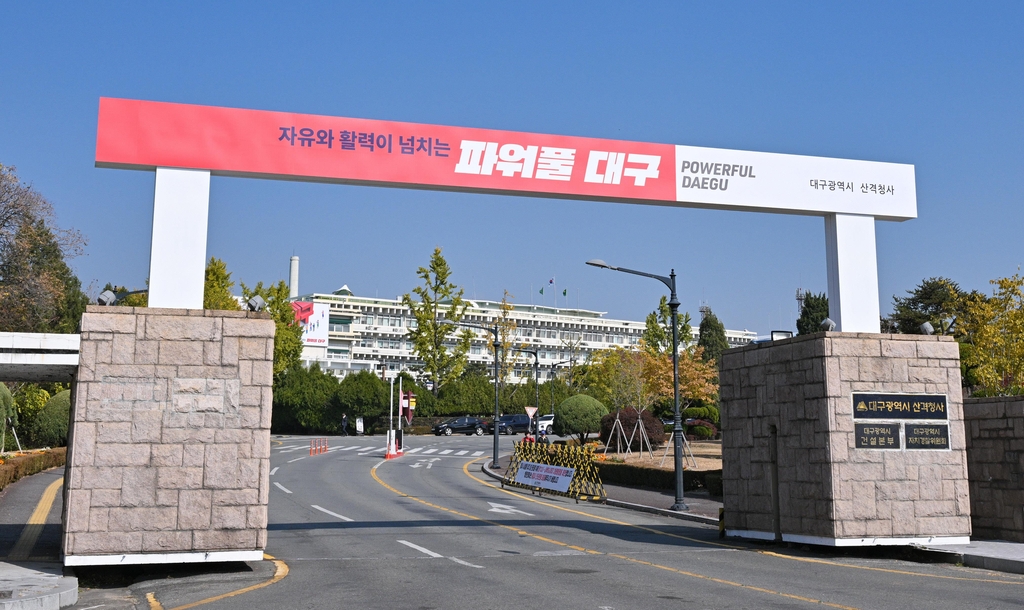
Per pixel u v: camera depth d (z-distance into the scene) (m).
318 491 29.45
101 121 14.49
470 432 70.81
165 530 13.24
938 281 57.34
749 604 10.54
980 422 18.05
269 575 13.30
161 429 13.42
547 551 16.03
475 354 116.62
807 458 16.53
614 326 131.50
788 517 16.98
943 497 16.41
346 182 15.73
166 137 14.67
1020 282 32.97
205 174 14.80
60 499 22.45
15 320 40.16
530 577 12.88
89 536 12.94
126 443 13.27
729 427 19.05
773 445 17.61
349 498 27.30
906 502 16.17
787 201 17.52
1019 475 16.98
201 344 13.73
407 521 21.41
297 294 123.06
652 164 16.94
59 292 42.66
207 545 13.37
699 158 17.22
